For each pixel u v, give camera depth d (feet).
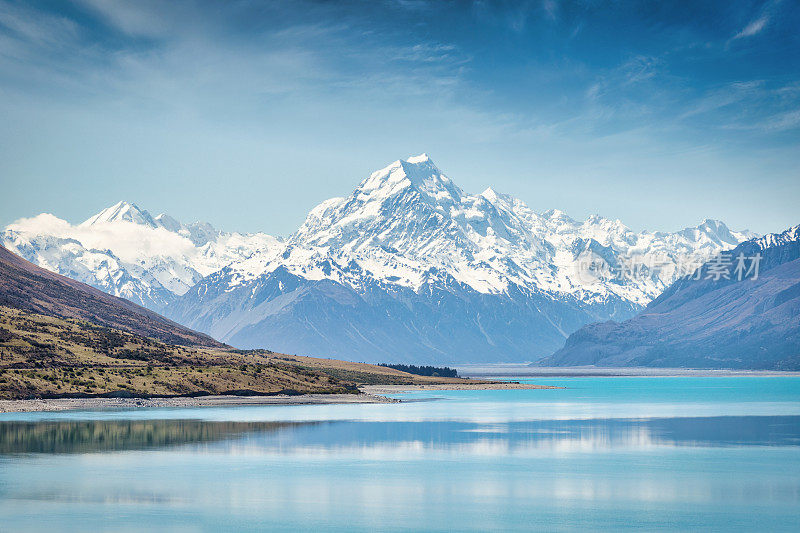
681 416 655.76
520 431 526.16
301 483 338.75
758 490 329.11
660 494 321.52
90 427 508.53
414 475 359.46
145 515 281.74
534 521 278.46
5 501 301.43
